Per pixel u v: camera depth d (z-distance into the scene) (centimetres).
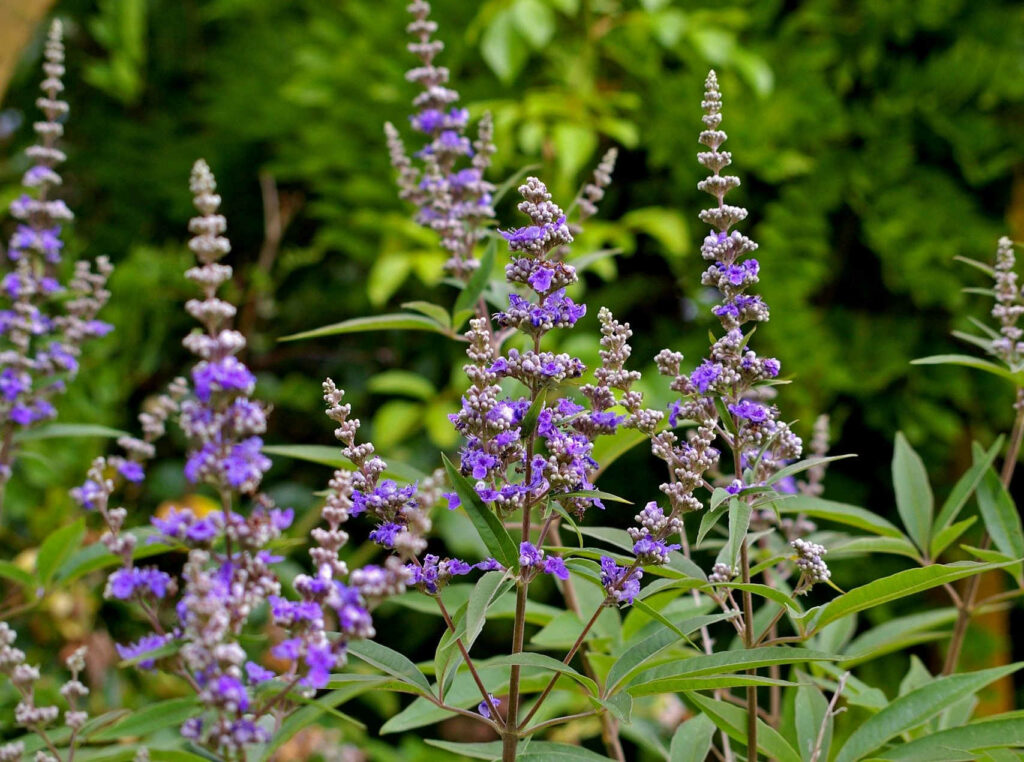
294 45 581
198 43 644
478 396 171
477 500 166
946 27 493
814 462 191
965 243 484
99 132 630
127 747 184
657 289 542
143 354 552
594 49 504
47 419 263
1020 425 257
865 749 206
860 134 493
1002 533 249
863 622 509
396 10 524
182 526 151
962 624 262
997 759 212
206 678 145
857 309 514
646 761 447
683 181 508
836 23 499
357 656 180
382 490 171
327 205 542
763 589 178
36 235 260
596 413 185
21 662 179
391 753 452
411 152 526
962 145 484
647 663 193
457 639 162
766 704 427
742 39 506
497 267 423
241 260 654
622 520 512
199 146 612
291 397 572
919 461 267
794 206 488
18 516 448
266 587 153
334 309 618
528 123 467
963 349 495
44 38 594
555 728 394
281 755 401
